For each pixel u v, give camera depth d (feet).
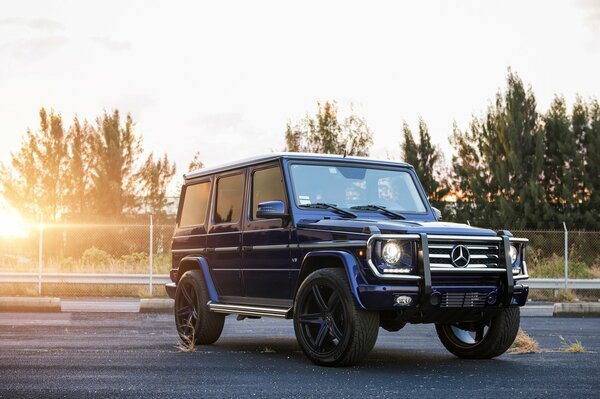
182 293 33.19
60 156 118.73
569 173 102.68
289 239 27.14
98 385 20.97
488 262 25.30
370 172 29.66
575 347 30.55
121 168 119.75
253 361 26.55
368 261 23.54
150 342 32.81
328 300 25.20
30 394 19.56
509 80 111.65
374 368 24.90
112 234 101.19
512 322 26.84
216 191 32.65
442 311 24.54
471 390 20.45
